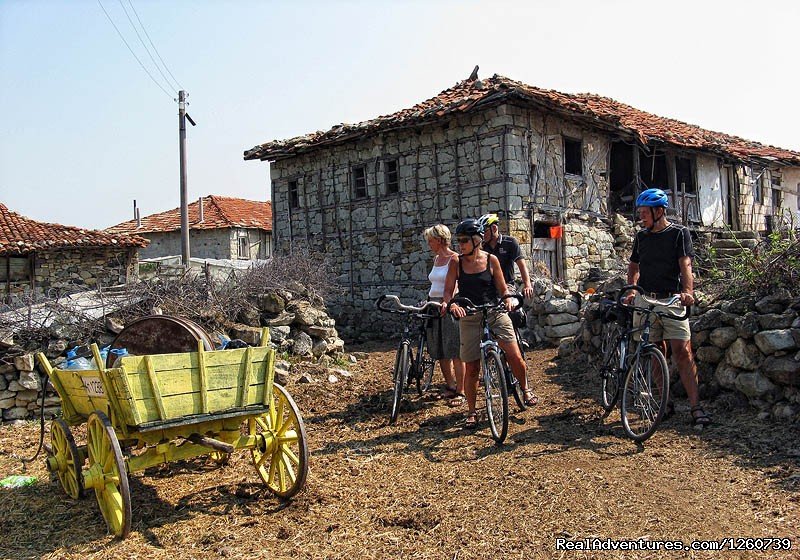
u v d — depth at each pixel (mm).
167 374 3914
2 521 4320
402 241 16344
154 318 4895
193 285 9383
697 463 4734
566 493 4312
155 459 4133
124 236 24828
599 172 16766
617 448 5184
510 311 5914
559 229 15078
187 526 4105
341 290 15992
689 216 19172
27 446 6168
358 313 17156
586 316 8414
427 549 3666
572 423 5977
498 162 14250
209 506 4438
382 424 6418
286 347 9570
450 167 15273
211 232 31766
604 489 4344
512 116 14164
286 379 8445
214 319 8961
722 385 5941
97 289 8891
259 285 10219
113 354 4848
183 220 17859
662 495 4207
